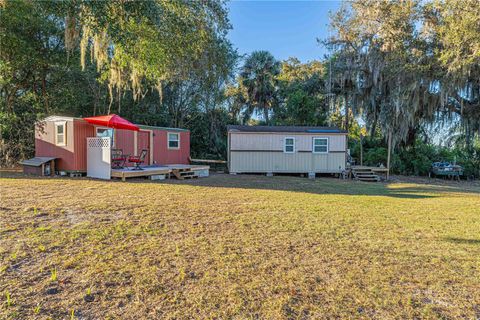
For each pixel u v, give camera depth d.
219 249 3.37
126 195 6.59
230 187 8.80
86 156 10.59
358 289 2.54
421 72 13.91
